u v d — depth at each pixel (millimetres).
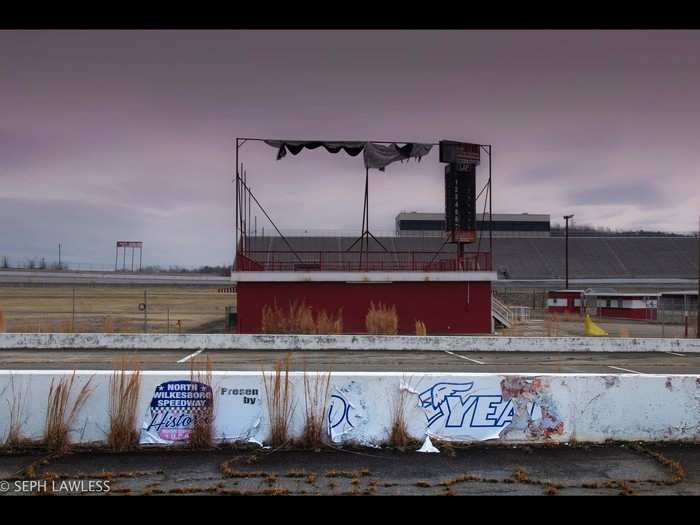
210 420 7715
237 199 31766
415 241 85250
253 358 18344
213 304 58750
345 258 62750
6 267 118438
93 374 7691
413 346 21688
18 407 7582
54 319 37656
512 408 8023
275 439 7758
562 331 33938
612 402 8172
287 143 31703
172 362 17031
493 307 39250
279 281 30719
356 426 7852
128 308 50812
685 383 8289
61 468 6785
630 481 6551
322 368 15977
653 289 82188
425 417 7922
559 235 115250
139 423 7684
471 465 7059
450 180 35188
